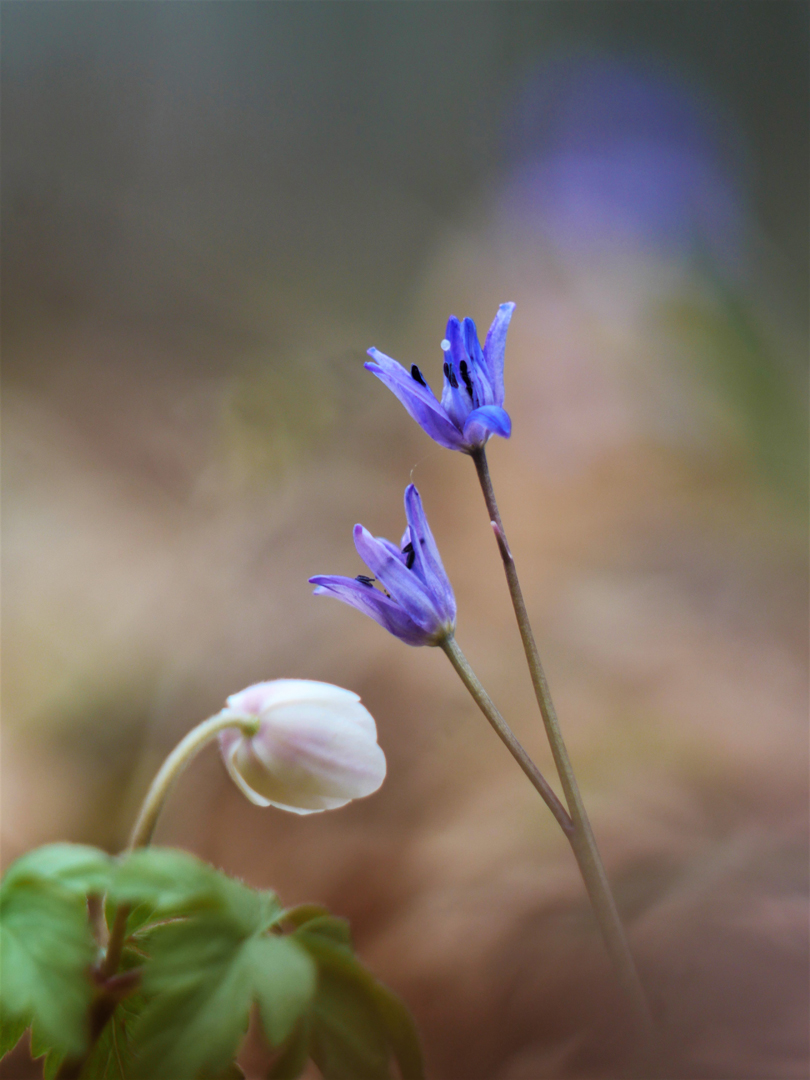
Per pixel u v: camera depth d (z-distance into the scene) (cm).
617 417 59
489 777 34
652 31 143
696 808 30
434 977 28
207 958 22
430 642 23
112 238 128
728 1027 25
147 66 160
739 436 57
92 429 79
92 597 53
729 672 39
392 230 146
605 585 48
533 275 80
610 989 27
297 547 54
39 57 153
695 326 62
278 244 141
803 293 73
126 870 22
